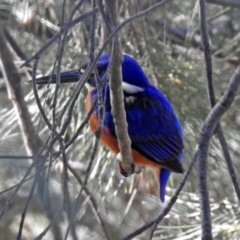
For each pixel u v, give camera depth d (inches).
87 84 252.4
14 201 331.3
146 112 263.3
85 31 287.9
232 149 301.3
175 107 293.4
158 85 295.1
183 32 334.3
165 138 261.9
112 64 156.9
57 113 282.0
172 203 159.5
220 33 374.3
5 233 351.6
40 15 286.5
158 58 297.7
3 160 201.6
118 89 176.2
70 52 291.0
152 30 303.9
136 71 272.1
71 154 300.5
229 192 302.5
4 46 268.5
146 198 343.9
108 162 291.9
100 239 349.7
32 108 291.9
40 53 147.9
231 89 162.1
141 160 264.5
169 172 266.5
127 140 205.2
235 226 278.7
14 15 291.0
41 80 243.6
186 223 313.7
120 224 350.0
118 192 339.3
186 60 312.5
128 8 290.4
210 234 152.6
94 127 251.3
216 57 357.4
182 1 332.2
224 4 315.3
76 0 267.9
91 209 339.6
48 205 196.2
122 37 296.0
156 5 148.6
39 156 153.6
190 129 293.7
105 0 154.0
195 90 297.1
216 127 168.9
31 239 353.4
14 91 264.2
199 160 159.6
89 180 296.7
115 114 189.2
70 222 146.7
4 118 310.8
